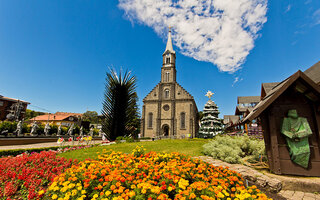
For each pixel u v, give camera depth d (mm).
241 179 4461
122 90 8727
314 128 5602
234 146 9008
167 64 40281
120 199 2713
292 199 4383
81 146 12719
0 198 3930
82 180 3361
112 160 5262
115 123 8391
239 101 40844
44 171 5387
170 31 43969
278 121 5961
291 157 5633
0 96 40719
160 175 3705
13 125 25859
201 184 3160
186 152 9711
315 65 15039
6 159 6688
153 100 37156
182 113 35188
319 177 5309
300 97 5887
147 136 35500
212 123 25984
